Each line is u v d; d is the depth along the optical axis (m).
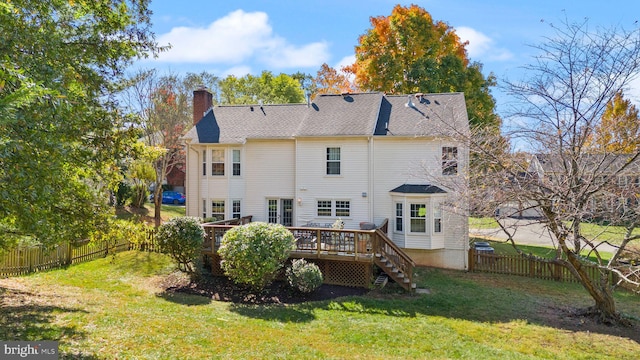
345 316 10.84
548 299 13.16
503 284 15.10
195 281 13.79
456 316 11.21
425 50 29.36
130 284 13.34
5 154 4.29
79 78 7.92
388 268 13.78
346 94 21.19
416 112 19.23
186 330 8.62
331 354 7.95
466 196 11.41
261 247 12.05
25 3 6.76
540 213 10.77
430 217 17.25
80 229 8.32
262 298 12.30
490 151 10.80
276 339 8.60
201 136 20.69
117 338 7.59
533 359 8.34
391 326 10.14
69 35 7.98
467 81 28.48
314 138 18.92
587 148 9.93
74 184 7.91
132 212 26.83
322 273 14.31
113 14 8.62
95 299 11.03
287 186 19.86
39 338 7.05
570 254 10.73
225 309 11.03
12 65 5.33
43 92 4.86
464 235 17.36
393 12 30.39
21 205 5.31
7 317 8.18
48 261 14.75
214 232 14.51
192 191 21.17
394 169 18.22
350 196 18.62
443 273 16.73
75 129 7.18
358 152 18.58
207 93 23.66
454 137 11.65
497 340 9.45
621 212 9.70
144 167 24.78
